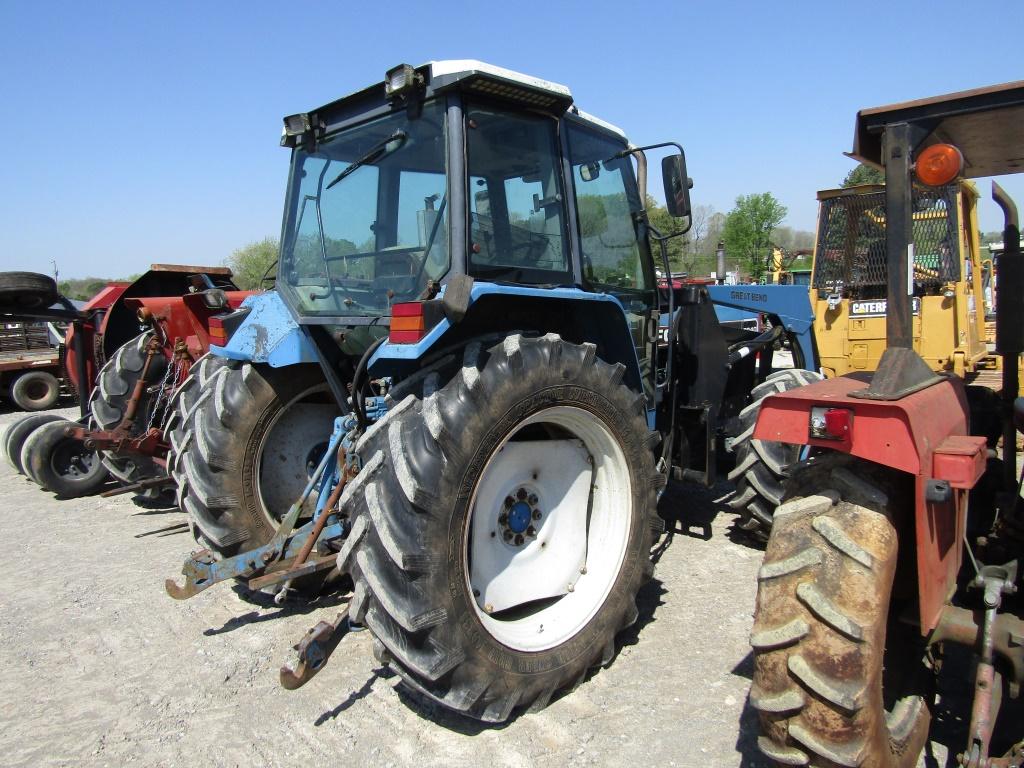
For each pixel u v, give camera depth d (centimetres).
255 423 371
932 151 190
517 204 325
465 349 284
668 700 288
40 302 574
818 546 188
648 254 436
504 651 269
